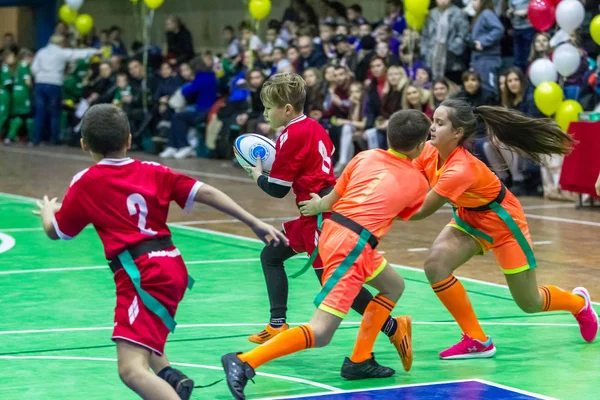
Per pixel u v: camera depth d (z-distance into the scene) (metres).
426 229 12.45
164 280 4.77
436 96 15.23
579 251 10.75
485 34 15.50
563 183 14.18
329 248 5.84
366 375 6.09
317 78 17.34
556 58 13.88
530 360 6.57
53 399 5.61
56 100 24.34
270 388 5.90
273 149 6.78
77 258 10.52
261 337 6.93
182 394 4.84
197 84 20.73
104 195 4.80
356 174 5.98
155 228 4.86
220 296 8.59
